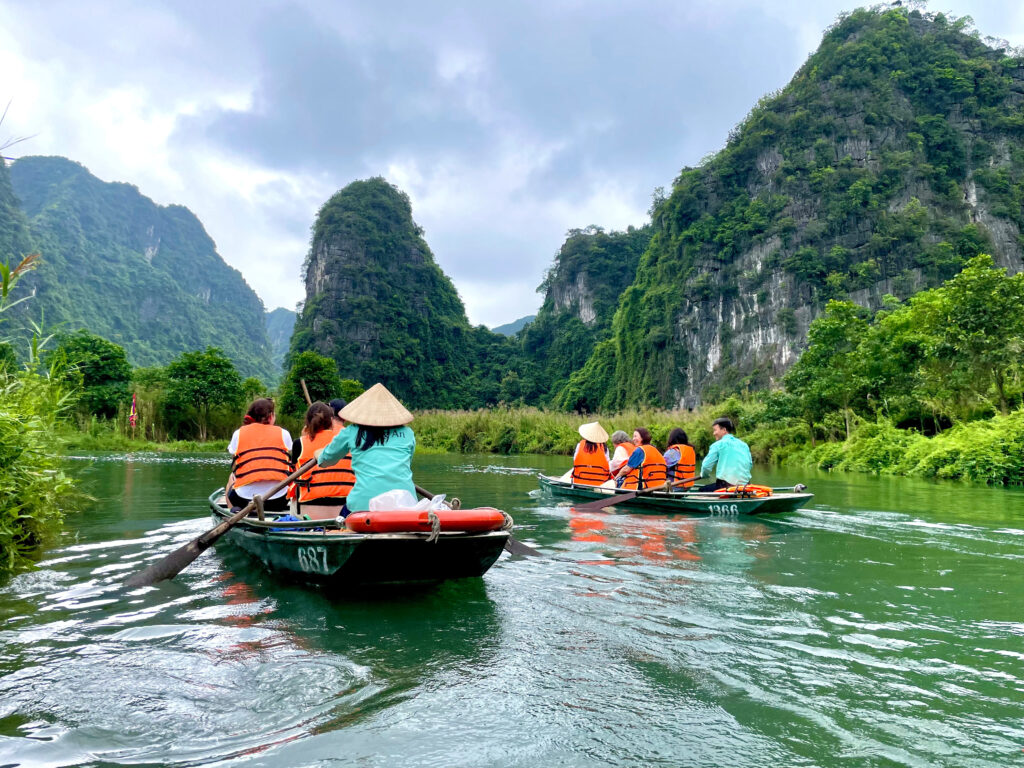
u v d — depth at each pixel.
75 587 3.64
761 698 2.13
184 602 3.35
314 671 2.35
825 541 5.25
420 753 1.75
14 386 4.75
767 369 62.66
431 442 38.31
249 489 4.64
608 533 5.66
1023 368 15.66
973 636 2.80
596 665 2.43
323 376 33.78
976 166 67.31
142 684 2.22
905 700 2.12
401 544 3.24
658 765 1.69
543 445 33.78
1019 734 1.88
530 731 1.88
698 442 25.52
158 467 13.35
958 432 13.91
